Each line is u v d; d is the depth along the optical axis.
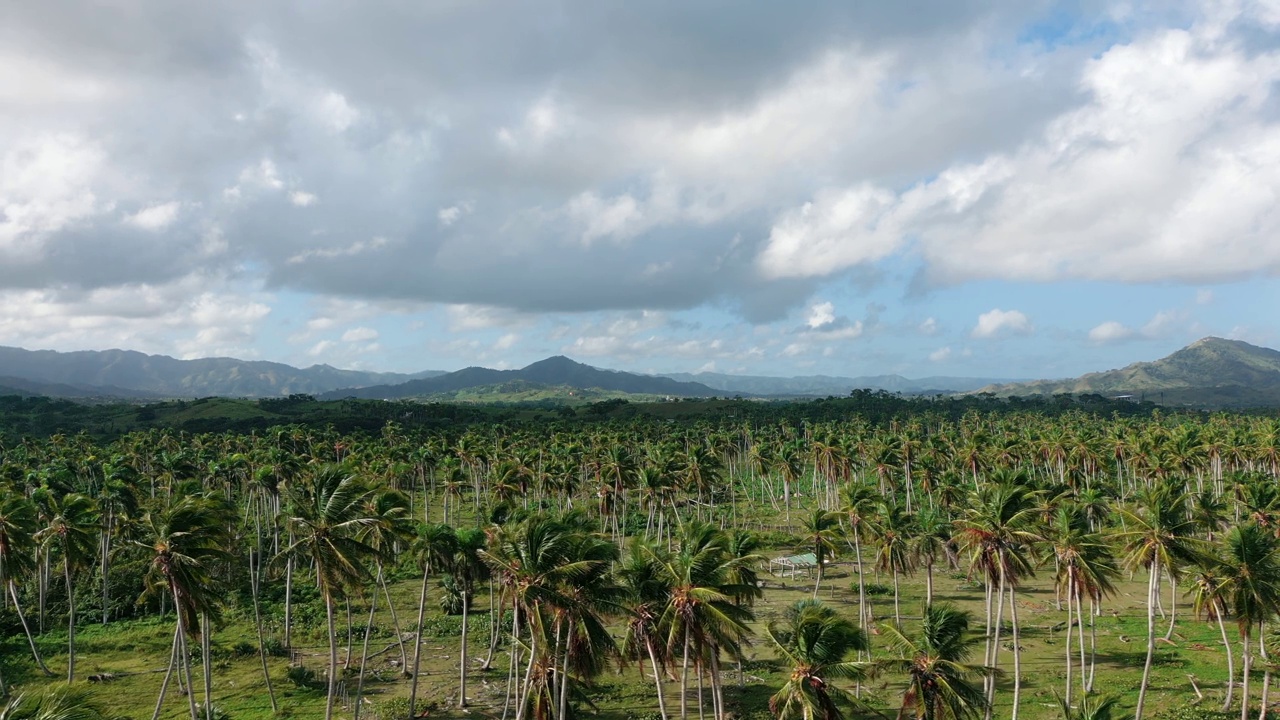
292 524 45.78
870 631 68.69
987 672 35.72
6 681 56.91
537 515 41.62
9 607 75.56
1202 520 71.56
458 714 51.31
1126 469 145.50
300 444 158.12
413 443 176.00
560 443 155.88
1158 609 74.75
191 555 43.97
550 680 42.00
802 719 36.75
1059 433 147.62
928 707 35.69
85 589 79.19
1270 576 43.22
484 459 132.38
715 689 41.38
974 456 119.62
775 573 94.69
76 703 26.80
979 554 49.31
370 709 52.72
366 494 46.12
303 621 75.06
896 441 137.75
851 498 68.06
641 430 198.50
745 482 177.62
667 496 105.00
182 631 48.25
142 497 97.75
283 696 55.22
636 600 41.22
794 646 36.50
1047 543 50.72
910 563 74.12
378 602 82.62
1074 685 55.91
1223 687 54.56
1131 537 50.59
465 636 52.06
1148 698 52.84
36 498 69.38
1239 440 135.12
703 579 40.00
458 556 51.03
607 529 120.19
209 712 45.03
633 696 55.19
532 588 38.78
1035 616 75.69
